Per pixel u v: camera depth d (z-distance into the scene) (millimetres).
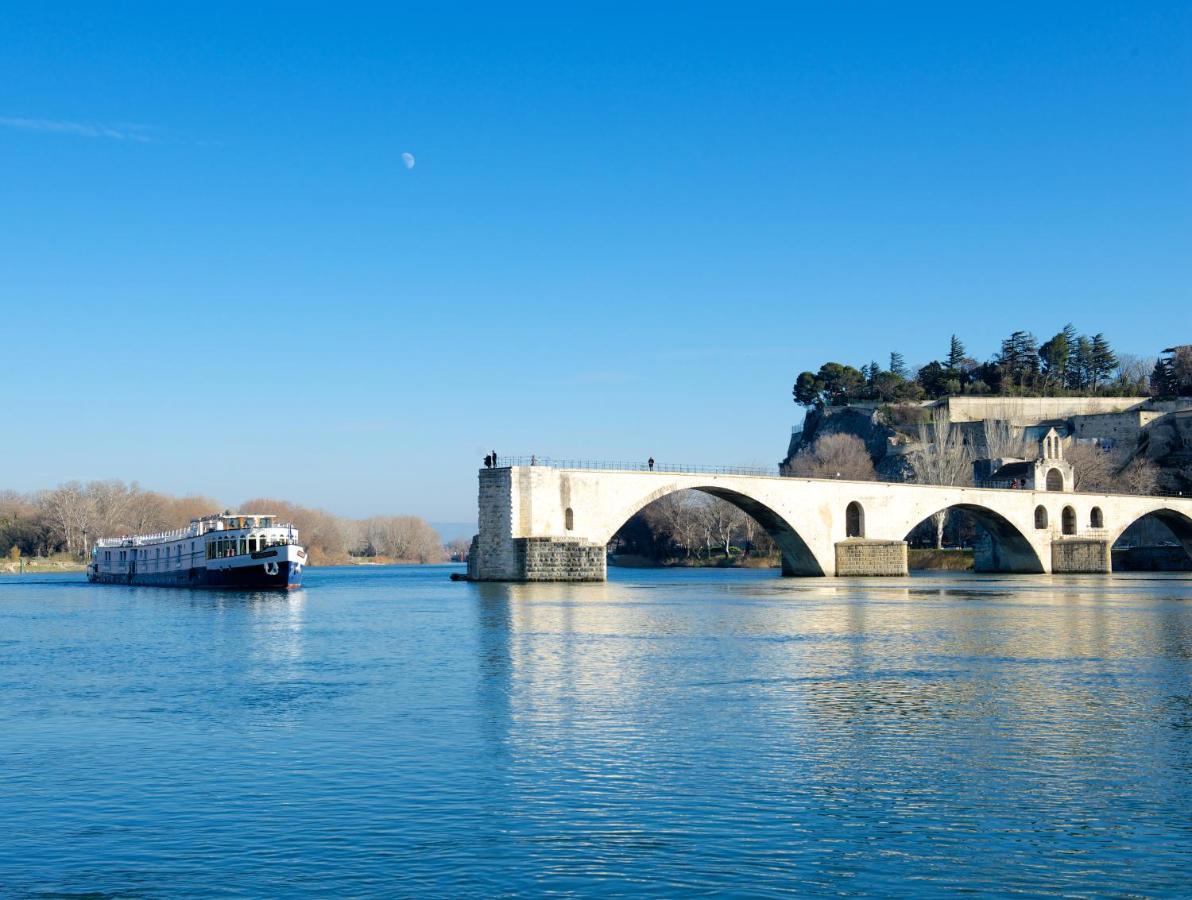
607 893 19797
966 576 143250
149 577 133875
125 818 24469
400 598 96250
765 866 21078
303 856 21828
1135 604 84250
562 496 111812
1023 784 26609
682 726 33406
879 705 36812
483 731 32875
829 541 132500
